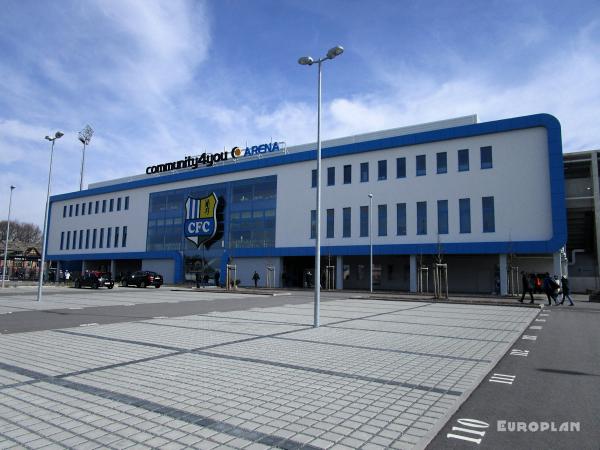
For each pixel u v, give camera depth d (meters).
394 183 36.88
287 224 42.84
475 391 6.26
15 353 8.66
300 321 14.30
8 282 54.72
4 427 4.69
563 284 23.16
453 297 28.66
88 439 4.37
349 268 43.00
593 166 38.38
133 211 57.06
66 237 65.81
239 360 8.09
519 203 31.55
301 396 5.88
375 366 7.68
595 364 8.12
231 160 49.66
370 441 4.36
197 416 5.07
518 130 32.12
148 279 39.94
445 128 34.97
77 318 14.88
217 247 47.94
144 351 8.90
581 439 4.48
